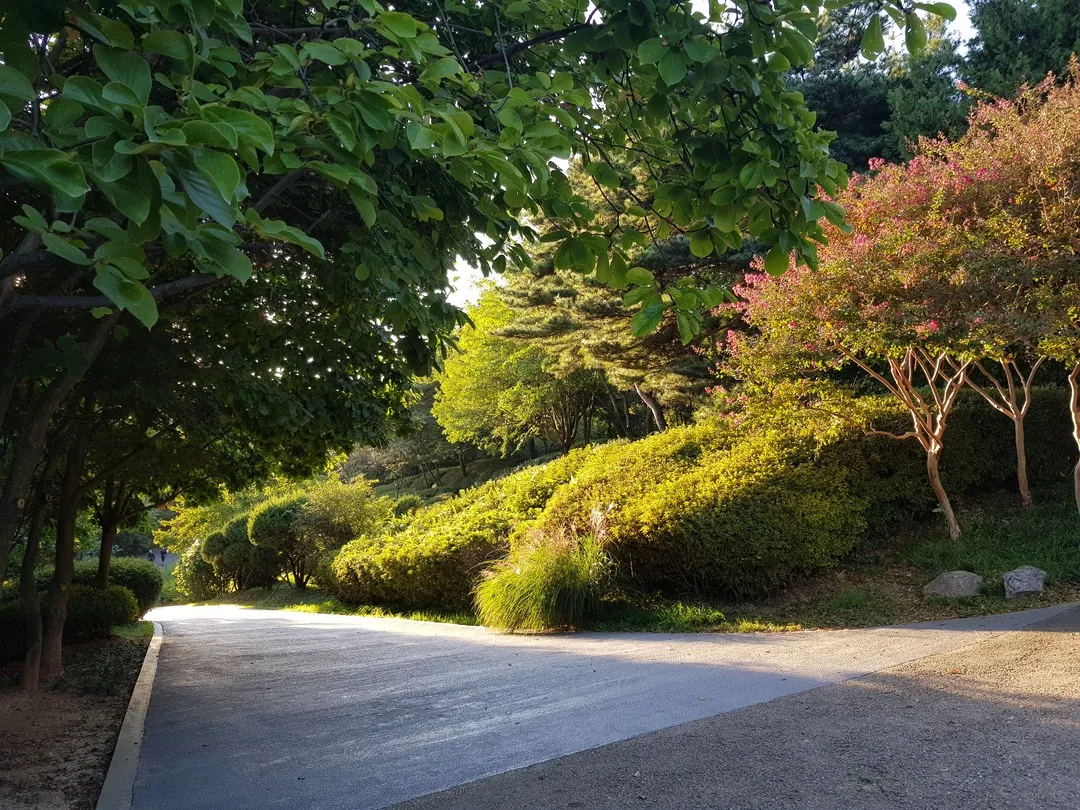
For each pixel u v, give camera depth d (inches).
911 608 310.7
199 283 113.0
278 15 154.4
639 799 126.0
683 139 125.9
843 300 328.5
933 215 324.5
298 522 916.0
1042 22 573.3
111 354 232.4
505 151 98.0
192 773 164.2
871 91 642.2
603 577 381.4
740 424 423.5
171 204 62.4
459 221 163.5
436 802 133.6
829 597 342.0
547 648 314.7
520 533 470.3
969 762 129.5
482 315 1069.8
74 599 454.6
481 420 1226.0
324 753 173.5
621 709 188.4
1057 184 308.5
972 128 369.1
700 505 358.3
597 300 579.8
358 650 367.9
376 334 287.6
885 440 397.7
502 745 166.4
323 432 366.0
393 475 1818.4
